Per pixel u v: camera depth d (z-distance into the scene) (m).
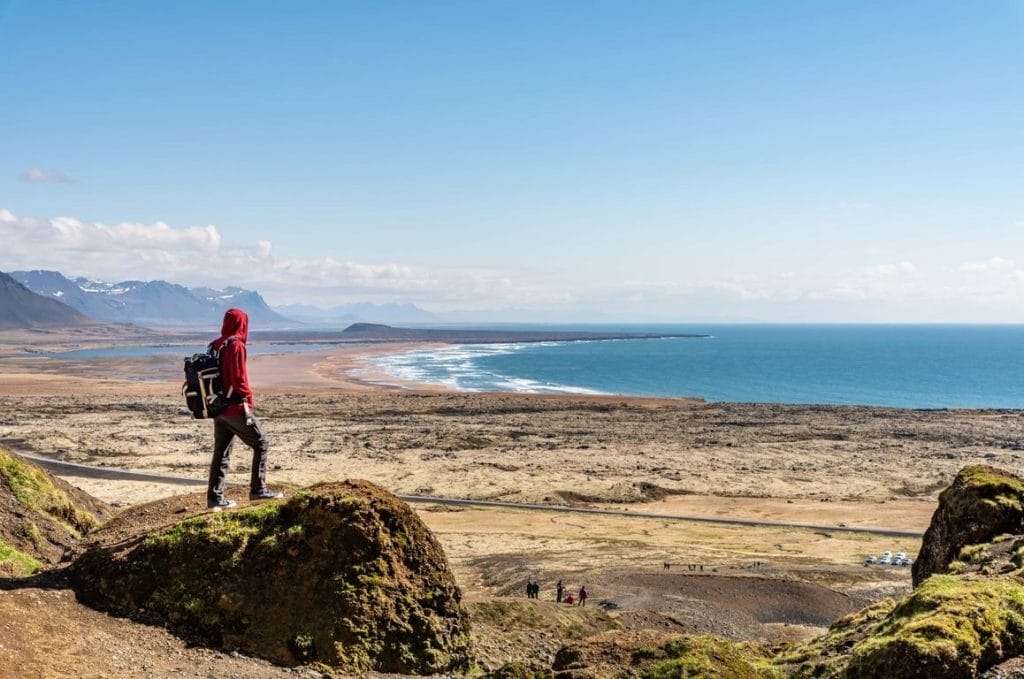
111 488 59.66
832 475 72.81
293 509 10.94
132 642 9.12
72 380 161.00
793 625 32.38
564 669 10.71
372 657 10.14
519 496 62.22
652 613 28.64
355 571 10.57
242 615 9.95
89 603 9.82
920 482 69.94
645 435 94.25
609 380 188.50
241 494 12.26
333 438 88.44
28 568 12.45
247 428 11.16
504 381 180.38
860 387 180.00
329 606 10.23
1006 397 161.75
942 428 100.50
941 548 16.88
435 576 11.24
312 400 126.56
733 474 72.75
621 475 71.31
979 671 9.66
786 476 72.12
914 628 10.05
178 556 10.37
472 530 51.16
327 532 10.73
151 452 76.69
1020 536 14.65
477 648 15.50
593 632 21.41
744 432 97.50
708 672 10.00
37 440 81.50
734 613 32.53
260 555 10.45
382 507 11.16
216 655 9.39
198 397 10.88
